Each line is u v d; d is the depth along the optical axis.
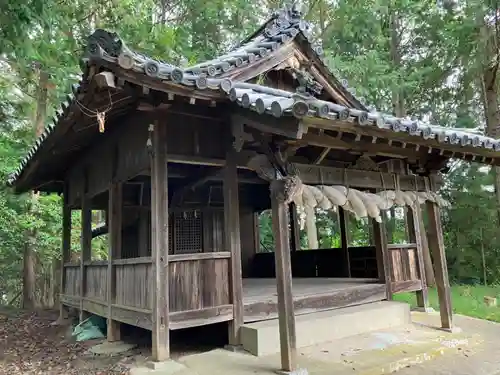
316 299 5.44
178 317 4.32
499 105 12.12
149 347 5.18
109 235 5.62
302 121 3.37
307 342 4.82
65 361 4.95
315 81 6.12
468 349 4.91
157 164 4.41
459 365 4.35
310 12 12.57
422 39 12.88
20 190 8.62
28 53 6.28
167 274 4.31
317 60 5.99
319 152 4.93
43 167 7.46
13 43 6.01
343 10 11.52
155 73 3.41
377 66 11.10
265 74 5.78
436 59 12.49
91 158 6.65
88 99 3.78
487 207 12.52
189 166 6.57
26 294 10.73
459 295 9.90
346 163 5.19
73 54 8.78
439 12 11.98
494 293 10.09
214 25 13.45
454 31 10.95
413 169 5.90
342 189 4.62
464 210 12.97
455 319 6.66
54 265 12.55
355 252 8.02
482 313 7.54
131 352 5.00
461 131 5.20
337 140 4.32
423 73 11.96
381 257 6.55
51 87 10.08
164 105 4.17
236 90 3.87
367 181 5.01
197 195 8.59
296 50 5.83
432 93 13.47
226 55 5.53
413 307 7.39
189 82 3.68
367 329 5.48
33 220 9.91
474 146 4.77
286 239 4.03
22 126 11.16
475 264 12.96
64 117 4.44
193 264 4.53
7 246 10.68
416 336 5.25
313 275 8.95
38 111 10.58
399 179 5.39
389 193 5.18
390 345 4.82
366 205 4.83
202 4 12.26
